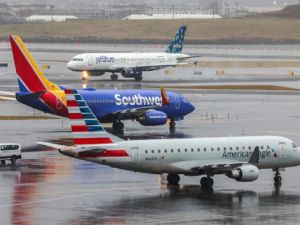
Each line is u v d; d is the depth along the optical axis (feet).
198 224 479.41
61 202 535.60
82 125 561.43
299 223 483.10
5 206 522.47
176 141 581.53
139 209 516.32
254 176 570.87
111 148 562.25
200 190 579.48
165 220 487.61
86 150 554.46
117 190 577.02
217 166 572.92
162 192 570.87
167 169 577.02
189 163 579.07
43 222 480.64
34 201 538.06
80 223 478.59
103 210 512.63
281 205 531.09
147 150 570.87
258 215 501.97
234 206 526.98
